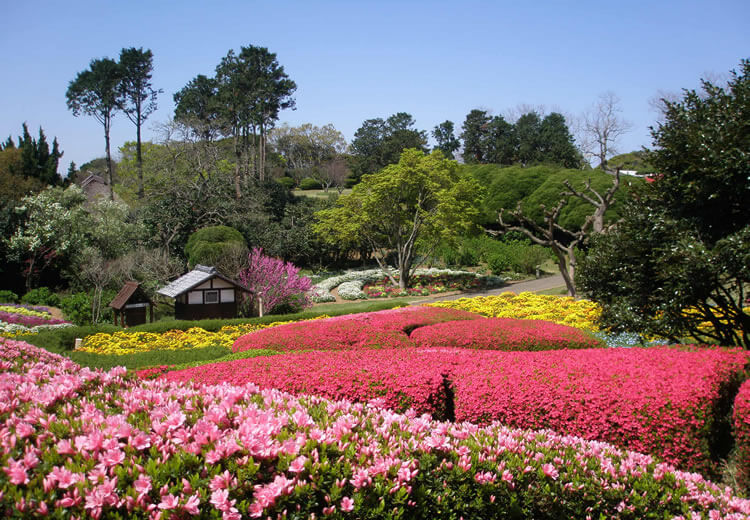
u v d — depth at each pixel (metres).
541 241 21.28
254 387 3.87
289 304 21.84
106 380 3.77
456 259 36.22
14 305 22.23
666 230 7.64
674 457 4.46
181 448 2.69
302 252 36.84
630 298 8.12
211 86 46.56
